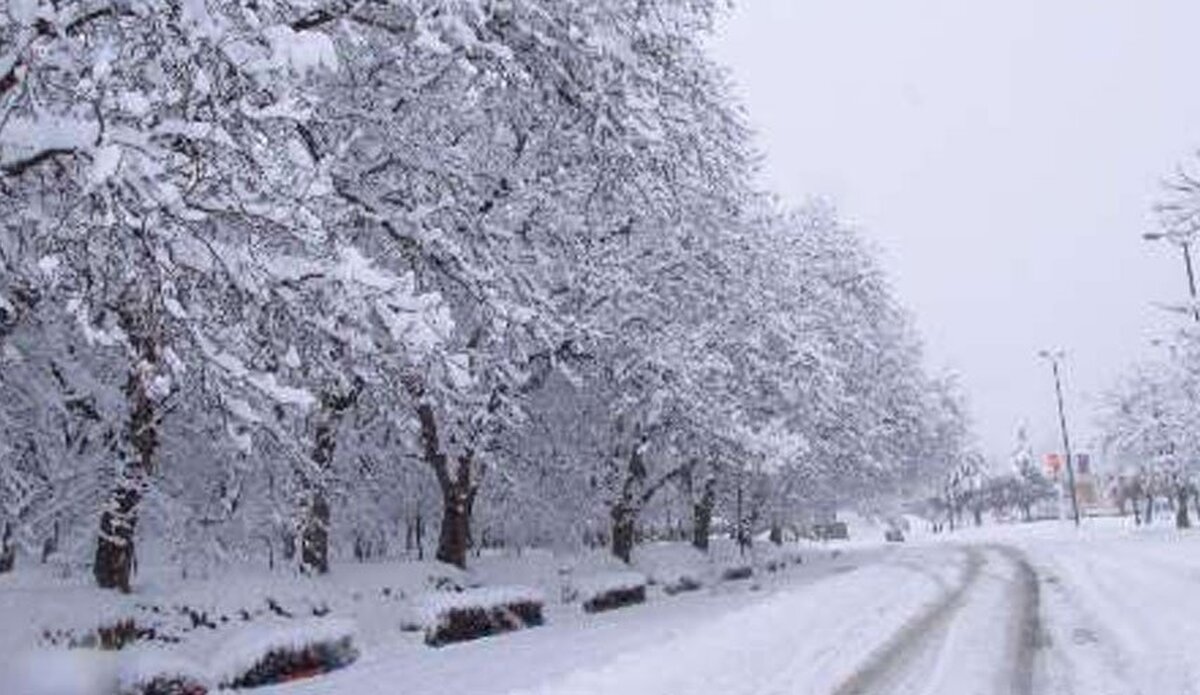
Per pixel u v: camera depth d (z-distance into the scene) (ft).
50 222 37.52
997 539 239.30
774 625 61.41
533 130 66.28
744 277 120.06
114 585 62.49
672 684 42.11
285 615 68.74
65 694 46.65
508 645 62.44
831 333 172.35
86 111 36.04
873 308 197.98
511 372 73.15
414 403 64.08
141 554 80.48
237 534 75.41
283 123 40.91
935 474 269.85
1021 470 517.14
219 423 60.29
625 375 104.17
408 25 52.65
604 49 56.49
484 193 76.69
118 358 61.11
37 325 58.44
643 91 61.41
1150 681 40.78
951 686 42.16
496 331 60.90
